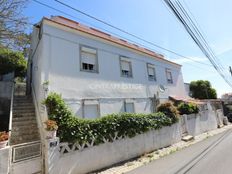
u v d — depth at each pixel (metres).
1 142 6.47
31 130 9.41
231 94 54.22
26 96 12.40
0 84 12.86
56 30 11.18
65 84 10.80
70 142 7.99
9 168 6.54
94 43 13.23
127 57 15.75
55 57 10.73
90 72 12.38
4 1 12.88
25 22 13.85
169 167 8.00
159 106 15.05
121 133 10.12
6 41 14.78
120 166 9.09
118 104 13.73
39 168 7.32
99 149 8.95
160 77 19.44
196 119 18.98
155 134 12.53
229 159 8.33
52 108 8.23
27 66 16.20
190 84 35.59
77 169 7.95
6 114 11.42
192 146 12.89
